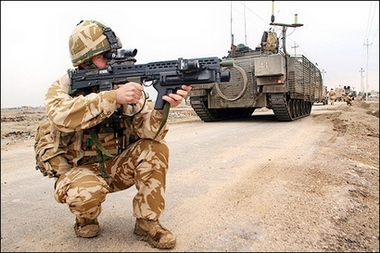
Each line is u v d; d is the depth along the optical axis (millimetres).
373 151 7750
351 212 3705
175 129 12781
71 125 2506
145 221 2871
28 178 5648
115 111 2908
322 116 17938
